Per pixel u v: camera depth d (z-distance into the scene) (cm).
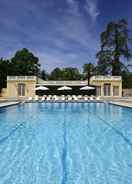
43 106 2259
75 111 1841
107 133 919
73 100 2758
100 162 552
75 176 466
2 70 4581
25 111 1806
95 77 3622
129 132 943
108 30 4844
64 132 935
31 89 3609
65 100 2742
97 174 477
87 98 3025
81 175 471
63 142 755
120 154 620
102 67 4872
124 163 545
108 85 3619
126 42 4838
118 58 4847
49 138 816
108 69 4872
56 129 1007
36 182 436
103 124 1157
